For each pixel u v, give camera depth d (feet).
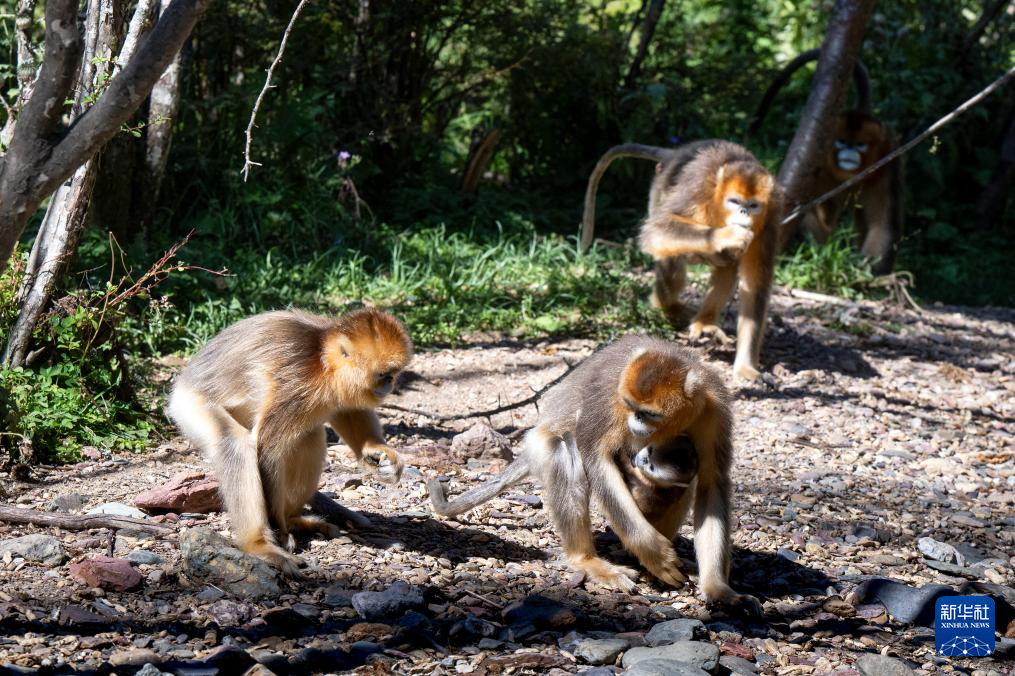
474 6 45.01
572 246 43.62
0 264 12.42
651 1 51.60
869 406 30.32
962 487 24.67
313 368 17.33
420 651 14.80
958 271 51.96
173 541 17.92
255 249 38.52
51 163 12.14
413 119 46.57
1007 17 59.82
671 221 32.04
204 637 14.66
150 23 21.67
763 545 20.42
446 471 23.26
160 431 24.23
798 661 15.52
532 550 19.27
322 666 14.15
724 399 17.93
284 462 17.76
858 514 22.48
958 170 58.49
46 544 16.76
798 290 41.34
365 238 40.06
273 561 16.70
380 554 18.25
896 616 17.52
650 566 17.80
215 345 18.24
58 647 14.02
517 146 53.52
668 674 13.93
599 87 49.55
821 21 60.75
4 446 21.12
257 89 39.91
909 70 55.52
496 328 33.83
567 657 15.02
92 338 23.63
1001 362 35.94
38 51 22.41
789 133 56.65
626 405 17.48
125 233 33.42
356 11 43.70
